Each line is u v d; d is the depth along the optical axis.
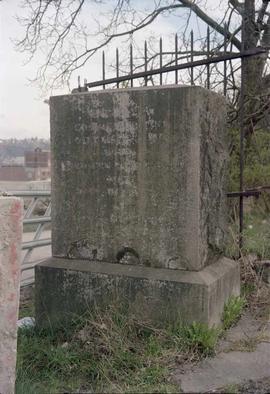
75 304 3.36
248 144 6.32
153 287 3.11
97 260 3.37
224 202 3.67
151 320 3.12
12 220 2.13
